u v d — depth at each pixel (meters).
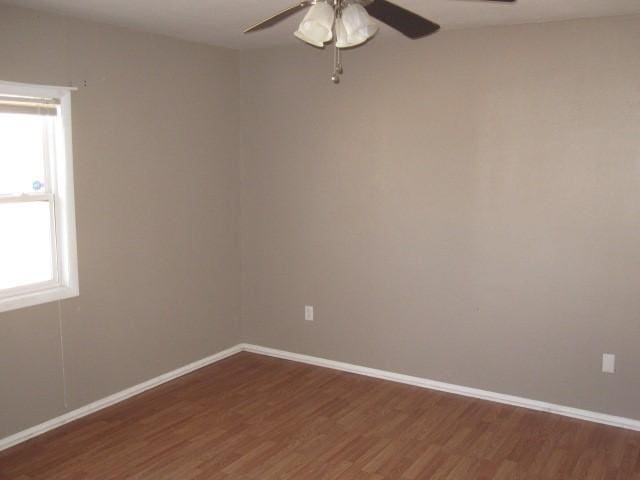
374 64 4.17
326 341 4.66
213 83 4.54
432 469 3.11
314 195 4.55
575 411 3.75
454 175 3.98
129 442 3.39
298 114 4.54
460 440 3.44
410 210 4.17
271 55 4.60
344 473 3.06
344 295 4.53
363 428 3.59
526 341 3.87
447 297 4.11
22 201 3.41
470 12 3.36
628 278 3.53
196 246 4.51
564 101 3.59
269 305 4.90
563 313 3.73
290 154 4.62
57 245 3.62
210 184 4.59
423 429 3.58
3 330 3.29
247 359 4.86
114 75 3.78
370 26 1.97
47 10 3.33
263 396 4.08
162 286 4.25
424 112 4.04
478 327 4.02
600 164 3.53
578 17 3.46
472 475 3.05
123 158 3.88
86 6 3.25
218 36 4.13
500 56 3.74
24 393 3.42
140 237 4.05
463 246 4.01
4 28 3.17
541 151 3.69
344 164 4.39
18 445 3.35
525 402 3.90
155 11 3.38
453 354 4.13
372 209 4.32
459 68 3.88
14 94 3.28
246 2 3.17
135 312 4.06
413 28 2.24
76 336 3.68
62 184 3.57
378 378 4.43
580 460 3.21
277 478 3.01
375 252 4.35
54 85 3.43
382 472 3.08
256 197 4.84
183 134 4.32
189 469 3.10
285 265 4.77
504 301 3.91
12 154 3.37
